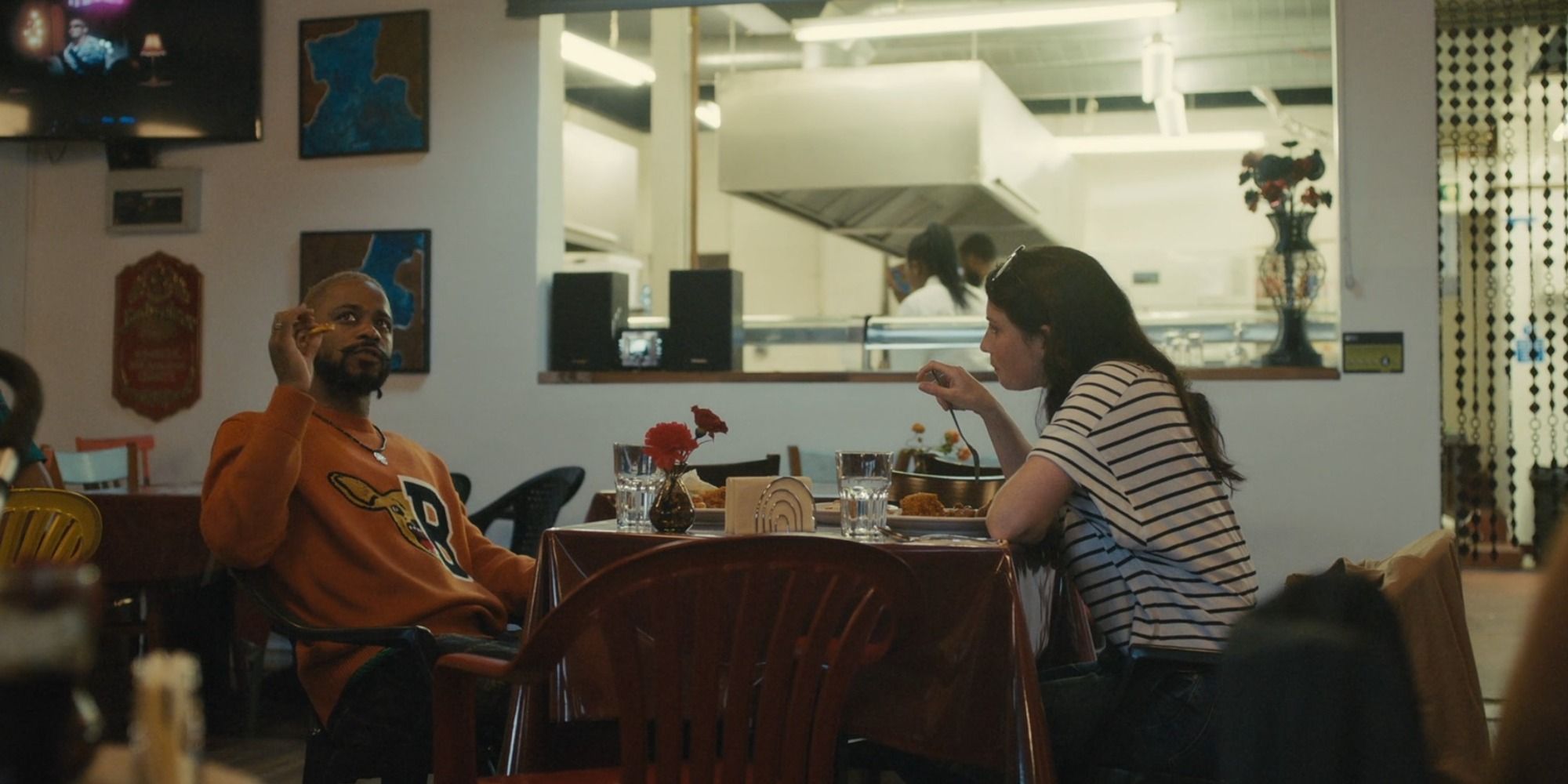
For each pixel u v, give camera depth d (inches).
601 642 78.9
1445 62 226.7
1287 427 184.9
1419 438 182.2
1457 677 60.4
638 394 207.5
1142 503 81.4
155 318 225.6
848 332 211.5
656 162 267.9
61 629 24.4
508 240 213.5
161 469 224.2
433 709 72.4
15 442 38.4
